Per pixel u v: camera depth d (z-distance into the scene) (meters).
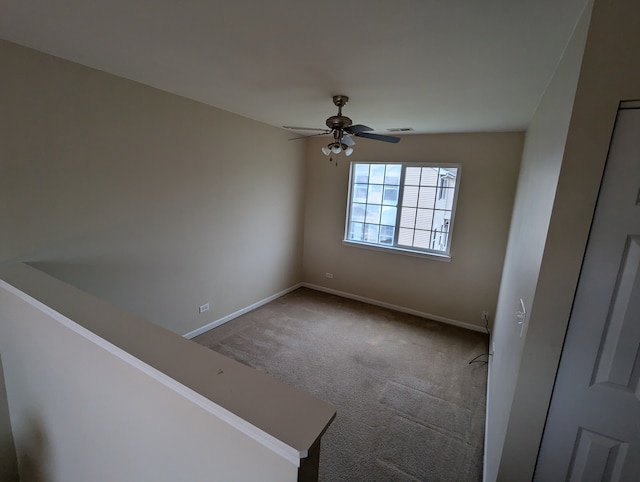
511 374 1.55
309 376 2.89
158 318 3.04
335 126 2.61
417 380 2.91
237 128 3.59
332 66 1.99
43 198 2.14
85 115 2.29
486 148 3.74
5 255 2.00
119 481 1.35
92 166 2.38
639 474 1.19
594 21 1.06
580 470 1.29
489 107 2.67
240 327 3.75
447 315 4.18
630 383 1.16
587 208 1.14
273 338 3.54
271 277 4.55
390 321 4.14
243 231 3.91
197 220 3.28
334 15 1.40
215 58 1.97
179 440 1.02
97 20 1.56
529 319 1.29
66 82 2.16
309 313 4.25
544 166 1.63
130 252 2.71
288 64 2.00
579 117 1.11
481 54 1.71
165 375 0.96
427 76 2.07
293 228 4.84
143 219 2.78
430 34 1.53
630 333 1.14
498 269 3.83
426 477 1.93
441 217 4.15
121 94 2.48
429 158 4.06
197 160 3.18
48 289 1.61
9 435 2.07
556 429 1.31
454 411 2.52
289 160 4.51
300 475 0.75
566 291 1.21
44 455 1.84
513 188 3.66
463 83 2.16
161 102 2.77
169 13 1.46
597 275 1.16
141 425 1.15
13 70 1.92
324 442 2.15
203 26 1.56
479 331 3.98
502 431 1.52
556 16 1.29
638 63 1.02
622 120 1.07
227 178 3.56
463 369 3.12
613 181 1.10
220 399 0.86
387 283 4.55
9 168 1.97
